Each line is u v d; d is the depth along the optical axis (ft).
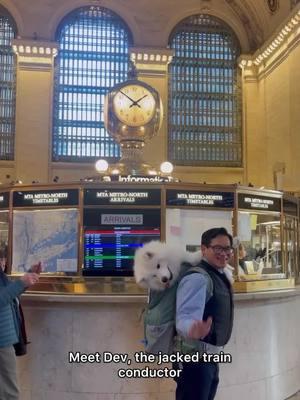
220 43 86.33
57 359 17.90
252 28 85.61
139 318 16.99
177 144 83.05
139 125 24.34
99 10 83.61
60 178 79.71
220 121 84.64
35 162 79.10
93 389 17.57
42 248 19.33
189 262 13.21
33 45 80.23
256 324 19.17
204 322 10.82
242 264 19.53
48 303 18.04
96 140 81.41
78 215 18.83
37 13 81.82
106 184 18.84
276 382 19.99
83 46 82.99
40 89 80.48
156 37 83.92
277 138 77.15
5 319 14.49
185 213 18.97
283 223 21.68
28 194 19.72
